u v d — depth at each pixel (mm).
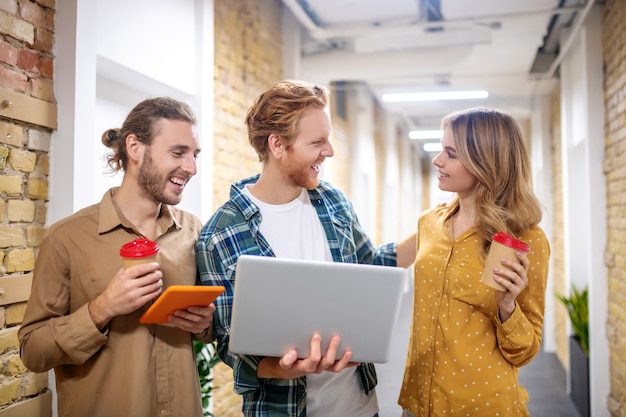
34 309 1354
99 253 1389
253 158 4219
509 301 1415
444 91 7180
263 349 1269
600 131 3949
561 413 4234
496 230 1513
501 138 1539
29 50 1895
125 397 1366
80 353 1297
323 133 1472
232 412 3652
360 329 1268
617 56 3508
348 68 5438
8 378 1802
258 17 4375
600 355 3928
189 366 1463
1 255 1782
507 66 5965
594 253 3961
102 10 2268
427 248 1644
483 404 1499
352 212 1721
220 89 3600
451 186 1606
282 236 1537
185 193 3094
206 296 1187
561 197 6109
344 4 4504
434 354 1571
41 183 1949
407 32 5051
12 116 1789
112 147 1489
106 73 2564
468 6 4457
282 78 5012
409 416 1668
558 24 4996
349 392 1555
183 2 2988
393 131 10000
